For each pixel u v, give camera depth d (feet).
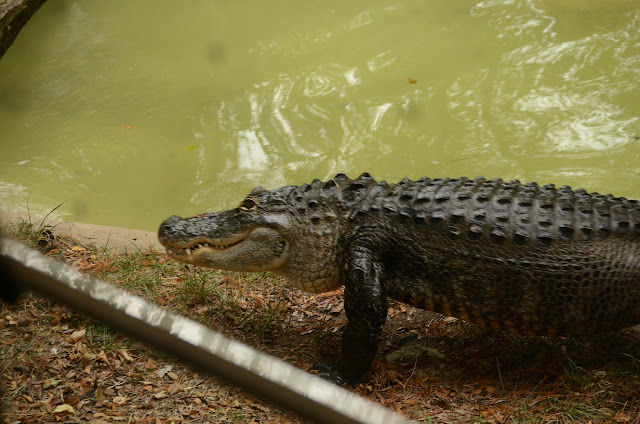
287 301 16.72
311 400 3.51
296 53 31.65
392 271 13.75
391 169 23.66
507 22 32.81
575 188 21.95
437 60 30.09
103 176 23.59
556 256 12.86
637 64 28.50
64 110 27.86
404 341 15.21
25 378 12.48
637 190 21.77
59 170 24.14
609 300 12.87
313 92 28.50
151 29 34.50
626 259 12.78
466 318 13.69
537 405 12.34
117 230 19.69
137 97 28.71
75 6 37.19
